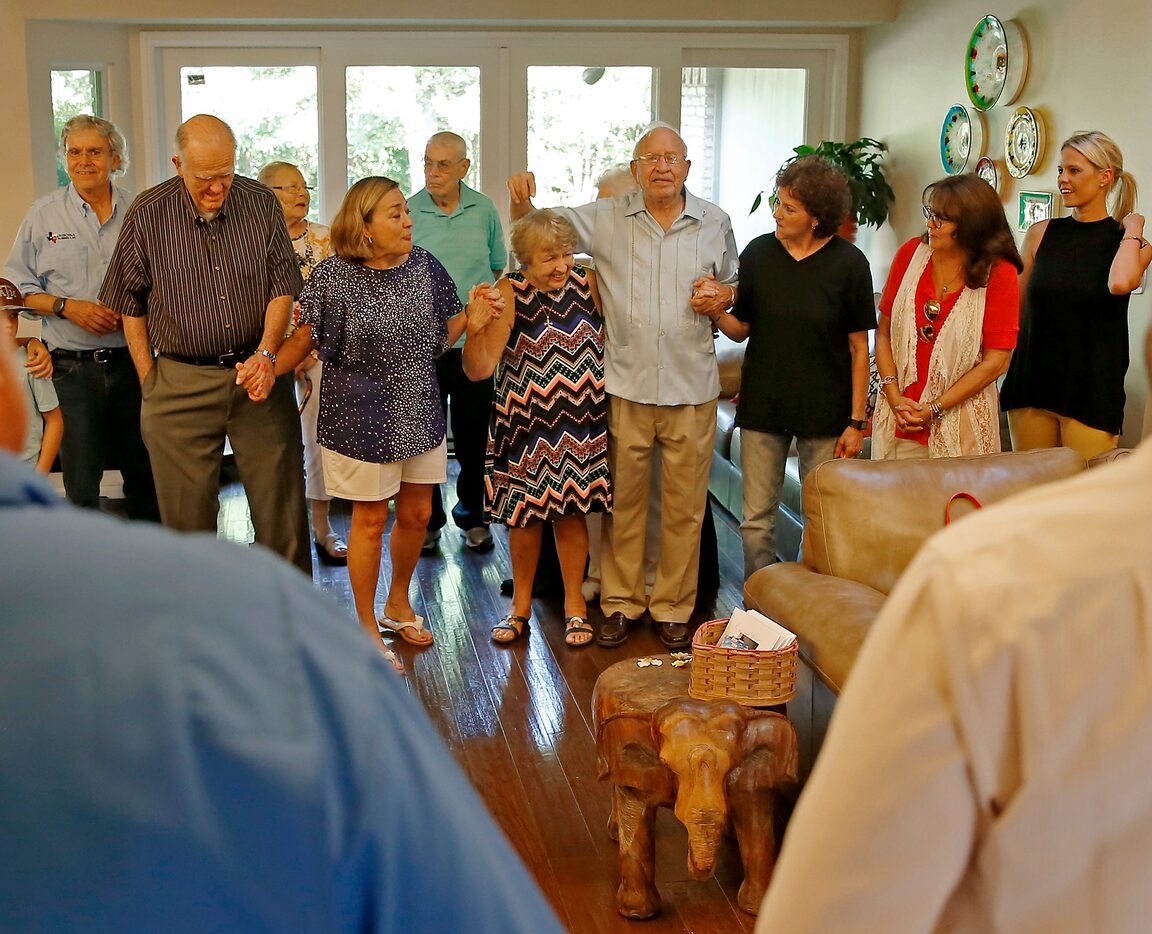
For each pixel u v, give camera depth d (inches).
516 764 136.9
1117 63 181.0
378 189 147.9
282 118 264.5
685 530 169.5
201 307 155.5
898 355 155.0
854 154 255.1
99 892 23.6
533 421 162.2
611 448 168.2
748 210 277.6
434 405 159.5
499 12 252.2
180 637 24.4
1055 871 30.5
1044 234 166.7
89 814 23.5
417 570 199.8
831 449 164.6
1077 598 29.5
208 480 162.4
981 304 149.1
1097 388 162.2
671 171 156.9
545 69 264.5
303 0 249.0
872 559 127.4
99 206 188.9
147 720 23.7
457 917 25.7
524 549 170.1
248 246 155.6
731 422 223.9
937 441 152.7
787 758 106.3
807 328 160.6
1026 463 131.6
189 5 246.8
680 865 118.4
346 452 154.4
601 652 167.2
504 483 165.9
